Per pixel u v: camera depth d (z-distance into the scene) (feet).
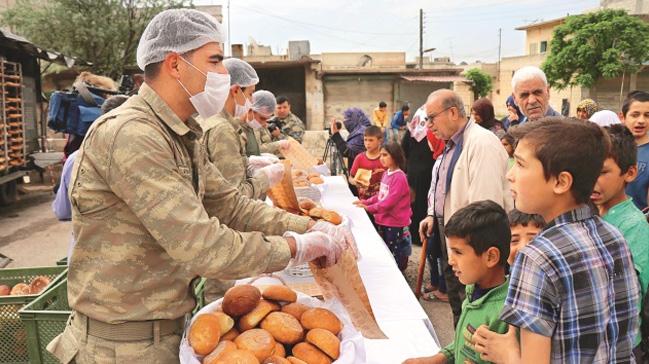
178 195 4.65
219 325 5.04
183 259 4.64
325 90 72.64
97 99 21.99
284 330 5.11
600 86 94.17
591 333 3.94
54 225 26.11
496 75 140.46
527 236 6.12
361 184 17.85
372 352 6.37
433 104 10.37
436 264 14.62
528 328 3.93
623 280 4.21
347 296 5.68
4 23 64.49
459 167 10.10
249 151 13.61
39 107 35.86
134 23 64.54
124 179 4.56
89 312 4.94
